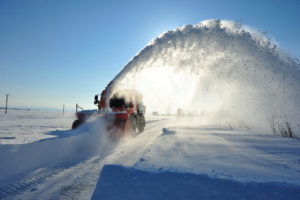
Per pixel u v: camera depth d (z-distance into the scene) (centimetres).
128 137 830
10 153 430
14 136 859
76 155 567
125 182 200
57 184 351
